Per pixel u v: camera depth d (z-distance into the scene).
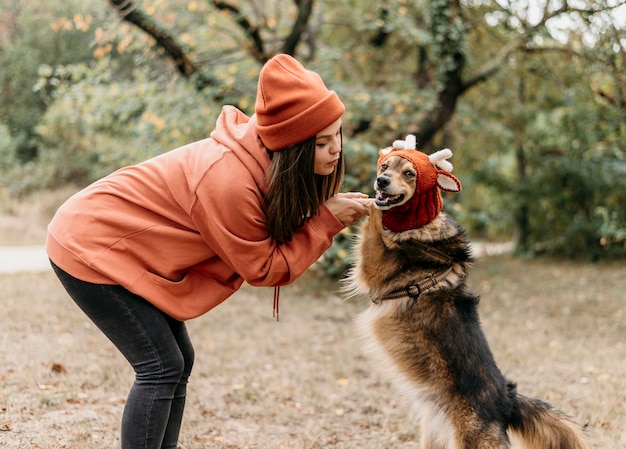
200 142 2.54
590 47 8.92
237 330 6.73
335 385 4.93
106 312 2.36
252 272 2.40
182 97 8.62
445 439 3.10
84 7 13.16
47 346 5.31
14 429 3.43
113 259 2.33
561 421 3.03
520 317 7.94
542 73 11.60
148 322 2.38
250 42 8.88
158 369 2.40
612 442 3.74
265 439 3.78
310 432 3.92
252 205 2.34
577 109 12.58
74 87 9.04
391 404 4.55
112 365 4.88
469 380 2.99
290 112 2.30
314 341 6.45
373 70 11.53
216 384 4.81
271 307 8.09
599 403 4.48
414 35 9.20
